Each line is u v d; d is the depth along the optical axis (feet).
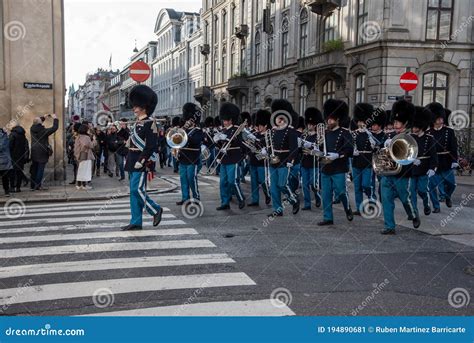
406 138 27.32
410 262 22.18
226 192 36.42
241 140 36.22
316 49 97.14
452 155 36.76
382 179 28.14
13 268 20.75
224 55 155.33
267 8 119.24
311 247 24.73
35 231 28.07
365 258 22.76
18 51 50.37
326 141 30.68
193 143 36.50
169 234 27.32
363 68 82.38
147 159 27.71
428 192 35.45
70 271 20.30
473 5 79.30
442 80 79.77
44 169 50.67
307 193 36.70
